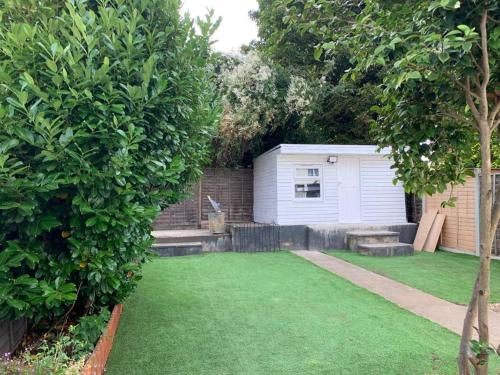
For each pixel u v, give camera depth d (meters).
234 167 12.84
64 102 2.73
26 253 2.63
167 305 4.81
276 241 9.84
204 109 4.06
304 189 10.77
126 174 2.82
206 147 4.61
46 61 2.67
